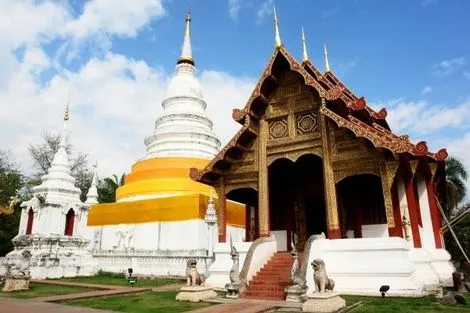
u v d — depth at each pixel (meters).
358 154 16.09
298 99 18.33
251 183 18.61
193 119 36.78
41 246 24.89
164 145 35.09
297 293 12.88
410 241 16.45
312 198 21.62
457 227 38.53
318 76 20.41
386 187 15.15
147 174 32.69
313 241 14.93
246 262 15.30
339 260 15.25
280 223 21.77
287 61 18.33
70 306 11.84
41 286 18.75
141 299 13.72
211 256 24.67
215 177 19.61
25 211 26.33
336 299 11.19
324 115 17.03
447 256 18.31
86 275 25.97
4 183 38.81
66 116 30.77
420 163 17.34
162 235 28.36
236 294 14.06
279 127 18.59
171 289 17.52
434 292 14.82
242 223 31.72
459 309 10.69
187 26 42.88
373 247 14.73
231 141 18.48
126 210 30.84
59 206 26.48
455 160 38.97
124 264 27.28
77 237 26.56
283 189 22.19
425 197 19.23
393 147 14.69
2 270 23.36
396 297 13.51
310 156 19.55
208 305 12.14
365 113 18.05
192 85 39.22
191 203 27.88
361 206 19.62
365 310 10.60
